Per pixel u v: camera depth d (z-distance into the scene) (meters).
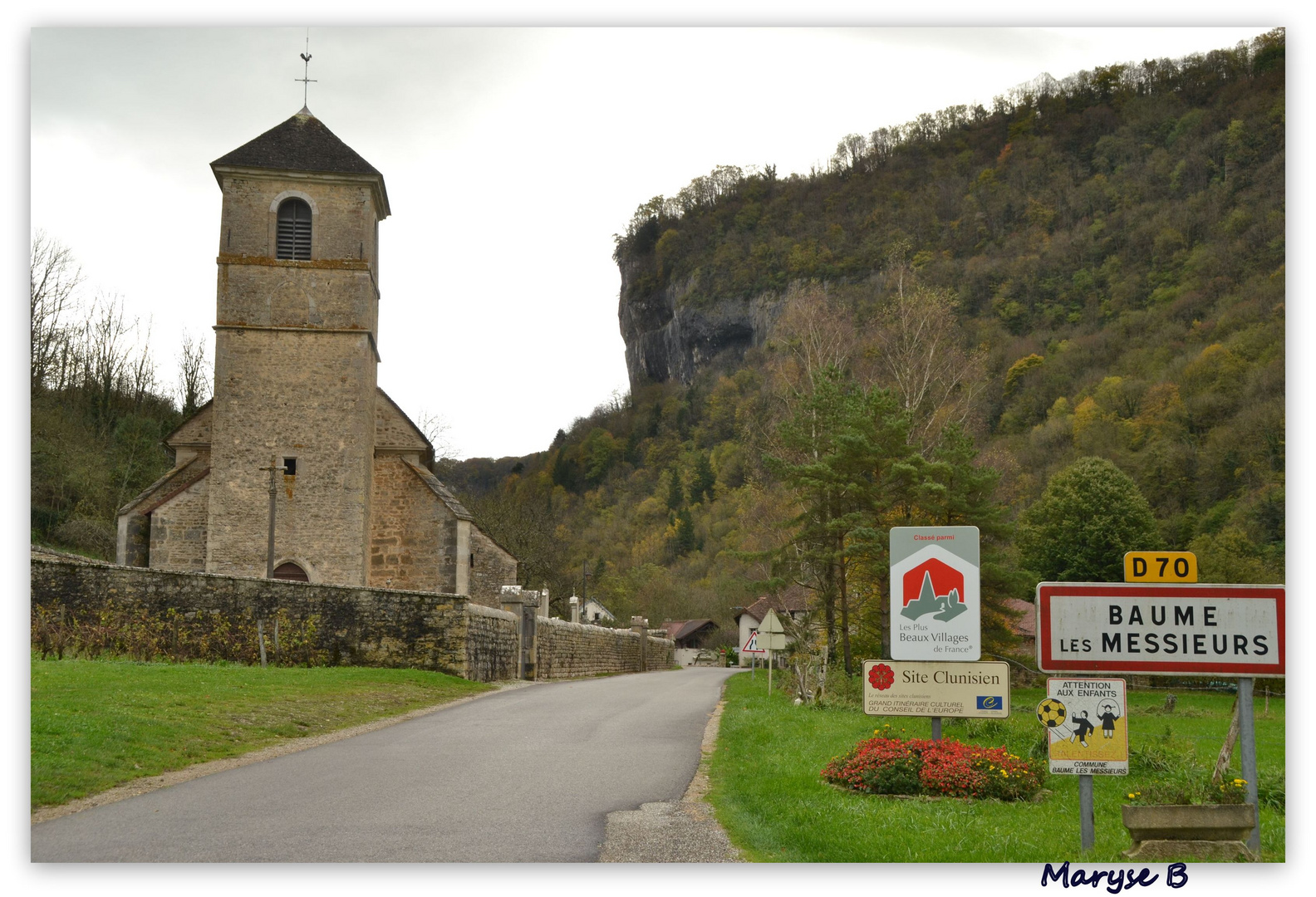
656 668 57.50
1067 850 8.42
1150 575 8.79
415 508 33.81
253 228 31.47
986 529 28.66
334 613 22.30
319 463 30.86
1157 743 15.40
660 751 13.21
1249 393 47.66
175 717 13.09
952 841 8.54
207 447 33.38
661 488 97.06
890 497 28.11
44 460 43.09
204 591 20.36
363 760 12.01
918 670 11.00
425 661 23.17
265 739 13.32
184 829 8.38
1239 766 14.05
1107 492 47.88
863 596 28.97
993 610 29.50
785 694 25.11
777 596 28.56
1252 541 42.69
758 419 46.78
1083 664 8.69
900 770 10.73
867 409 28.78
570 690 24.52
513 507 64.12
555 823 8.80
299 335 31.25
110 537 42.88
